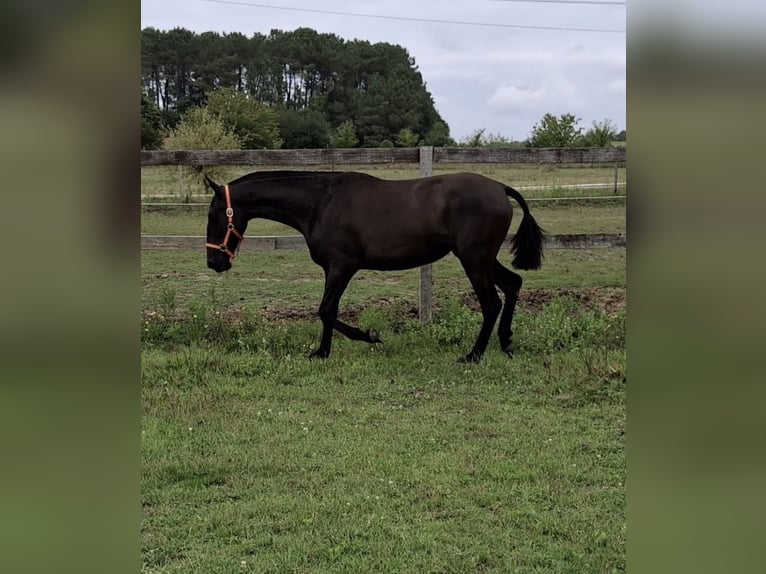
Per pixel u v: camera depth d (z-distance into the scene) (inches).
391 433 173.2
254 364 229.0
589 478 145.6
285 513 131.3
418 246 235.0
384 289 327.6
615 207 525.3
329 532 123.5
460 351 245.0
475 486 142.2
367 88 2338.8
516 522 127.1
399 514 130.6
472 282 233.1
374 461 155.2
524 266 238.4
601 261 386.3
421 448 163.5
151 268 366.3
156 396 199.9
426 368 227.5
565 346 243.9
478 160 271.9
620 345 239.6
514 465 152.6
